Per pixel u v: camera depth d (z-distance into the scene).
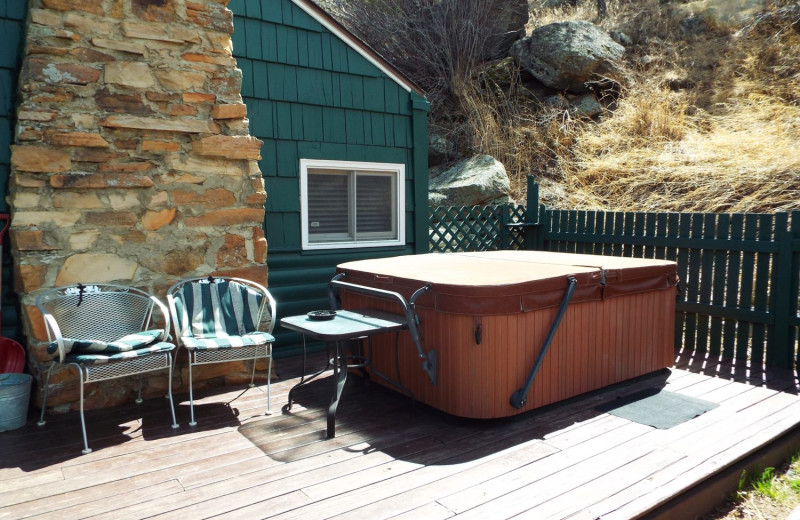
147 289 3.64
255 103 4.41
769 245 4.32
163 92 3.60
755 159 7.02
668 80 9.51
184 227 3.76
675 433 3.07
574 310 3.47
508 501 2.34
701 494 2.65
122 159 3.50
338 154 4.90
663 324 4.08
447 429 3.17
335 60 4.84
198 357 3.24
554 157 8.95
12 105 3.48
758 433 3.06
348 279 4.01
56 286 3.33
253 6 4.36
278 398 3.72
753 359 4.48
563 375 3.46
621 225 5.45
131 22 3.47
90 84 3.37
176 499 2.38
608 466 2.67
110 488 2.48
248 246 4.04
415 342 3.15
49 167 3.26
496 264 3.92
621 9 11.50
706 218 4.74
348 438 3.05
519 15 10.49
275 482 2.54
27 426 3.19
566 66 9.22
